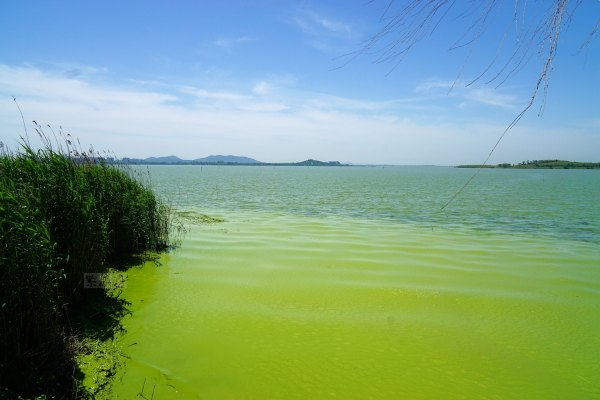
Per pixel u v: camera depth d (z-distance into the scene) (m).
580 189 47.81
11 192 6.19
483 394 5.46
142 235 12.45
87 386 5.16
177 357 6.20
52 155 8.09
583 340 7.06
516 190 45.12
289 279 10.08
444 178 86.44
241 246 13.62
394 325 7.56
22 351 5.20
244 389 5.44
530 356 6.50
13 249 5.19
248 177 79.81
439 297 9.00
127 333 6.90
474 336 7.16
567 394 5.49
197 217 19.64
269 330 7.24
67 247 7.16
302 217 21.19
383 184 57.03
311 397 5.31
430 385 5.65
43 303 5.51
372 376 5.84
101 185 10.41
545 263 11.96
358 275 10.48
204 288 9.30
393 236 15.95
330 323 7.59
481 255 12.88
